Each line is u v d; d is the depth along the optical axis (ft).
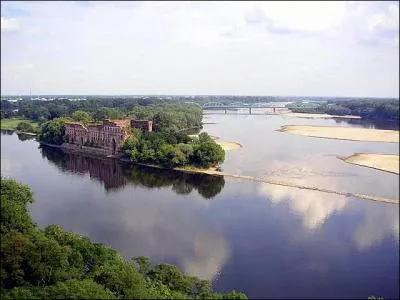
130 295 230.68
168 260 378.12
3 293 223.10
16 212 306.14
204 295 249.14
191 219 493.36
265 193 624.18
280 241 427.33
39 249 263.90
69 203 548.31
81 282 234.17
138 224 472.03
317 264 374.02
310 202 574.15
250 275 352.49
